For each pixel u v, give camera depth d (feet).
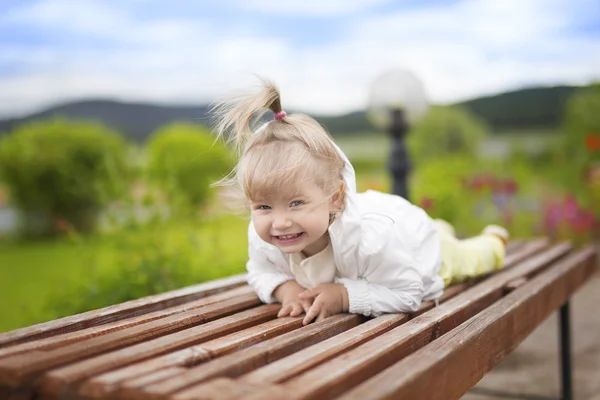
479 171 23.63
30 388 3.82
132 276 10.36
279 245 5.81
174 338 4.71
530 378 10.59
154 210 11.86
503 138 32.96
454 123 29.09
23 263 20.83
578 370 11.06
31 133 26.45
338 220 6.08
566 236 19.75
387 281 6.23
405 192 14.10
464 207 19.12
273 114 6.26
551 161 30.14
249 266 6.98
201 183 24.48
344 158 6.22
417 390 3.85
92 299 9.96
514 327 6.00
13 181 26.30
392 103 13.83
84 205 26.35
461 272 7.85
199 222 13.41
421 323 5.31
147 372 3.74
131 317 5.88
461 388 4.61
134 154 28.04
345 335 4.95
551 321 14.51
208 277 11.33
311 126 6.07
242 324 5.51
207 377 3.71
